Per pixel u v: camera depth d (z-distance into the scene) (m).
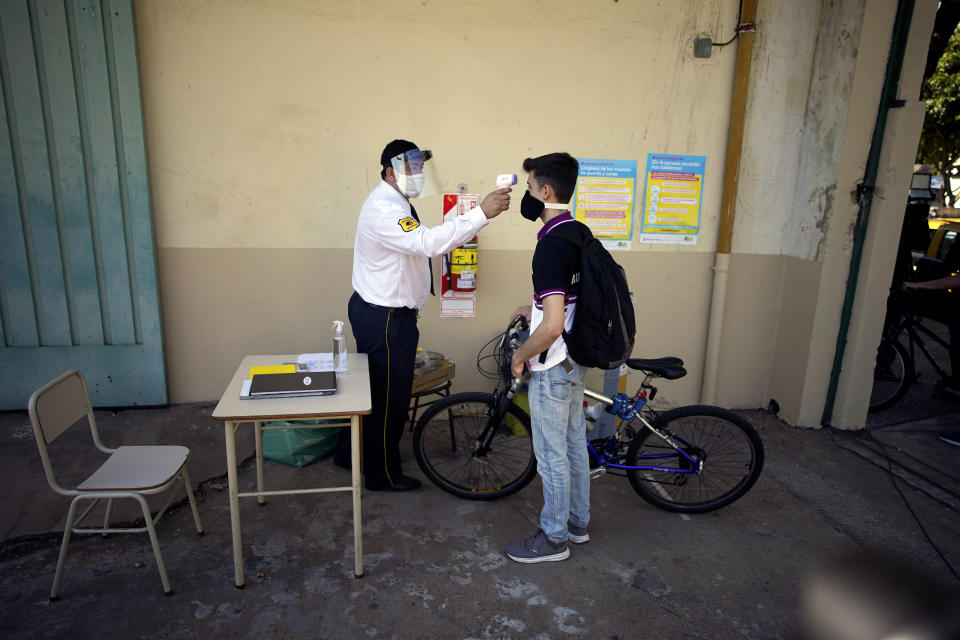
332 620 2.15
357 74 3.45
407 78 3.49
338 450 3.19
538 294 2.21
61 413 2.22
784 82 3.75
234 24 3.30
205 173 3.45
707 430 2.94
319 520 2.76
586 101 3.67
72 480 2.89
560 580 2.41
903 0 3.30
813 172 3.72
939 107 15.04
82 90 3.21
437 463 3.23
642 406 2.80
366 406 2.20
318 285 3.67
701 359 4.14
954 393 4.41
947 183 16.45
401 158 2.65
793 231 3.90
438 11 3.44
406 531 2.70
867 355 3.75
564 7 3.54
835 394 3.87
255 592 2.27
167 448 2.47
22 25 3.10
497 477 3.13
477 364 3.90
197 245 3.53
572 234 2.22
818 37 3.69
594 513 2.93
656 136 3.78
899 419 4.14
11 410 3.53
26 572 2.33
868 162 3.50
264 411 2.12
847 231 3.59
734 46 3.72
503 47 3.54
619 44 3.63
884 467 3.45
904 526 2.89
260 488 2.80
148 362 3.59
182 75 3.32
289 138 3.47
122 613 2.14
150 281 3.48
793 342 3.92
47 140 3.23
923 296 5.11
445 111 3.56
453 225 2.50
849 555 1.80
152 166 3.40
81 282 3.43
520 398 3.52
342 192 3.57
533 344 2.20
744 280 4.02
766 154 3.85
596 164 3.75
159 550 2.20
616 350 2.24
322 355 2.78
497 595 2.31
